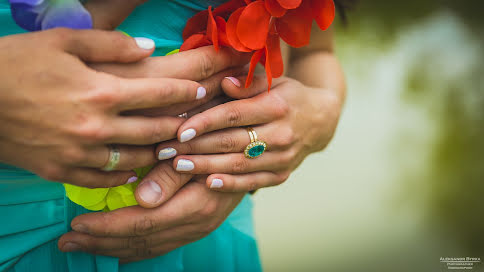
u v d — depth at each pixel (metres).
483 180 1.46
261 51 0.36
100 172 0.35
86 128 0.32
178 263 0.44
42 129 0.32
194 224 0.40
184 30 0.39
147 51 0.34
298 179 1.66
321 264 1.29
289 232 1.43
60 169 0.33
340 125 1.73
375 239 1.41
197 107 0.39
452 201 1.48
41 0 0.32
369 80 1.63
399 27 1.49
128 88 0.33
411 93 1.59
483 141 1.48
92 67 0.34
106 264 0.39
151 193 0.37
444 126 1.54
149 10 0.39
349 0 0.52
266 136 0.40
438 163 1.53
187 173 0.38
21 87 0.31
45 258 0.39
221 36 0.36
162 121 0.35
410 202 1.52
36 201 0.38
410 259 1.32
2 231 0.37
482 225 1.42
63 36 0.32
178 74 0.36
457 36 1.50
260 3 0.35
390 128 1.65
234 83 0.38
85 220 0.37
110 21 0.35
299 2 0.35
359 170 1.63
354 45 1.54
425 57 1.53
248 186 0.40
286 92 0.42
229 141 0.38
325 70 0.52
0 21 0.35
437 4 1.47
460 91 1.51
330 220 1.45
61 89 0.32
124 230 0.37
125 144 0.35
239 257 0.49
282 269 1.29
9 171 0.36
